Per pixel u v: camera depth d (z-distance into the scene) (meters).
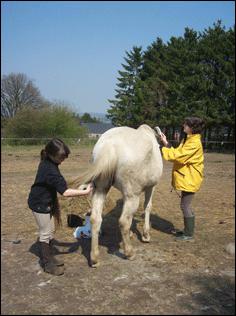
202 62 33.88
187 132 5.24
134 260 4.51
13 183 9.99
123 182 4.16
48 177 4.05
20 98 51.44
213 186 10.23
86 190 4.07
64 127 35.03
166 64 37.34
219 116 30.50
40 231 4.18
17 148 26.92
